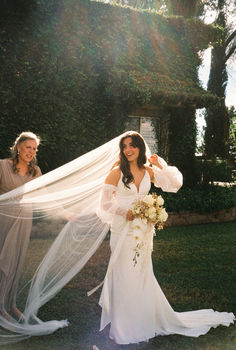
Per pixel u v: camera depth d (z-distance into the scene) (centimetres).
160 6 1473
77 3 853
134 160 337
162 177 360
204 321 349
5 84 784
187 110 1073
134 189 326
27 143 347
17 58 796
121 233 321
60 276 337
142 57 998
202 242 706
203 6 1609
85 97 885
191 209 916
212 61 1778
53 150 848
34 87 808
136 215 316
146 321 316
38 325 324
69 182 347
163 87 947
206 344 305
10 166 351
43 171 841
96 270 471
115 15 929
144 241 320
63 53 845
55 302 386
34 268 332
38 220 335
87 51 876
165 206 876
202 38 1080
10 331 313
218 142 1599
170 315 334
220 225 909
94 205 346
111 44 923
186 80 1038
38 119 822
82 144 886
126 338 304
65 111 854
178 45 1066
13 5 783
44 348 293
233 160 1238
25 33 802
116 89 881
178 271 515
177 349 296
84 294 409
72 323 339
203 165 1061
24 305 326
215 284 459
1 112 780
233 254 616
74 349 292
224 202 955
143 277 320
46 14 813
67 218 340
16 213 329
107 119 925
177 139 1070
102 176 358
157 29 1023
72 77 857
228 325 343
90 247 340
